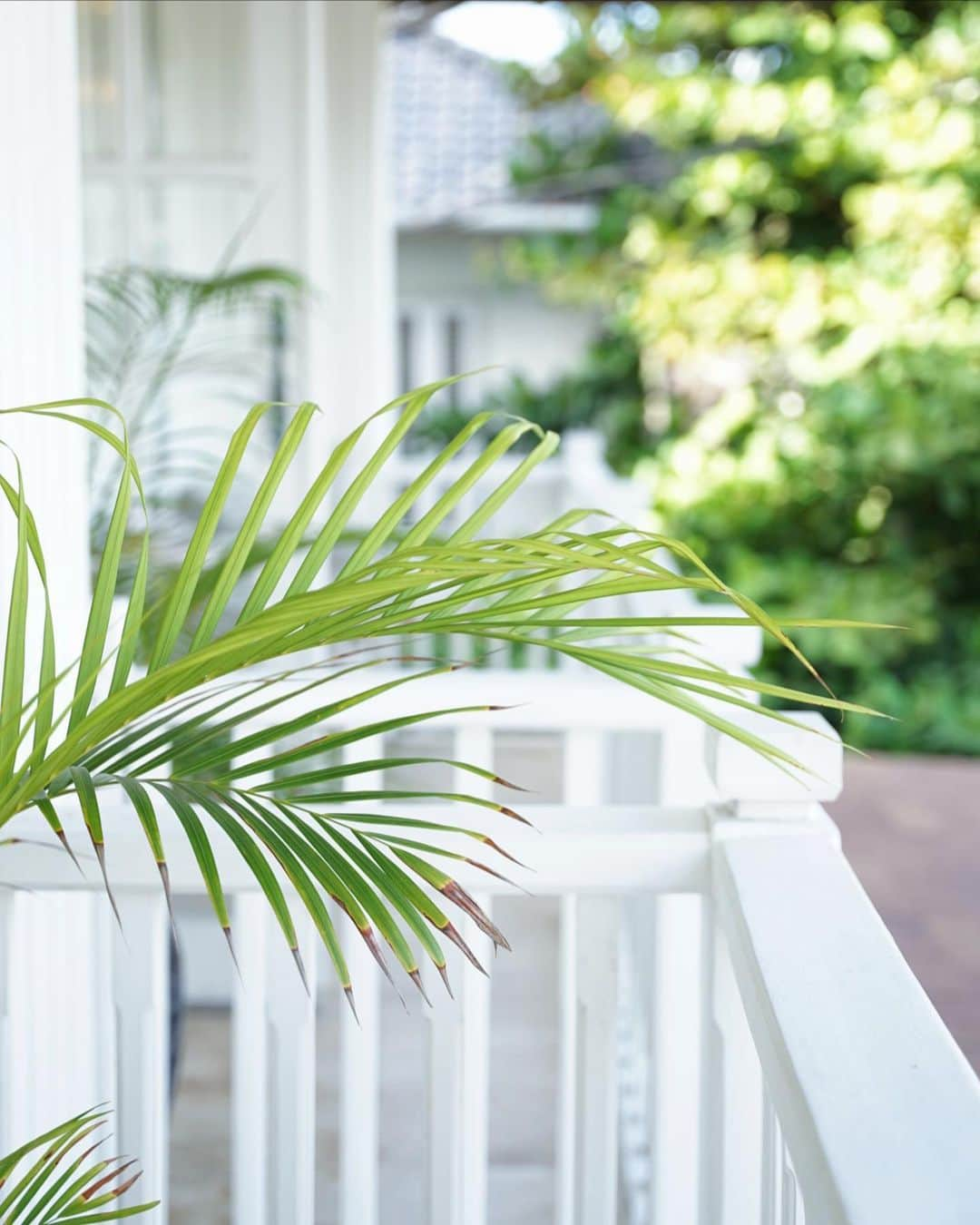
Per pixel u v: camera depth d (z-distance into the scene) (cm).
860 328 745
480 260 1036
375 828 136
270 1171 222
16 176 148
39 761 96
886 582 730
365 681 171
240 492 319
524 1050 274
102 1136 157
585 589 95
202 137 319
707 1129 133
